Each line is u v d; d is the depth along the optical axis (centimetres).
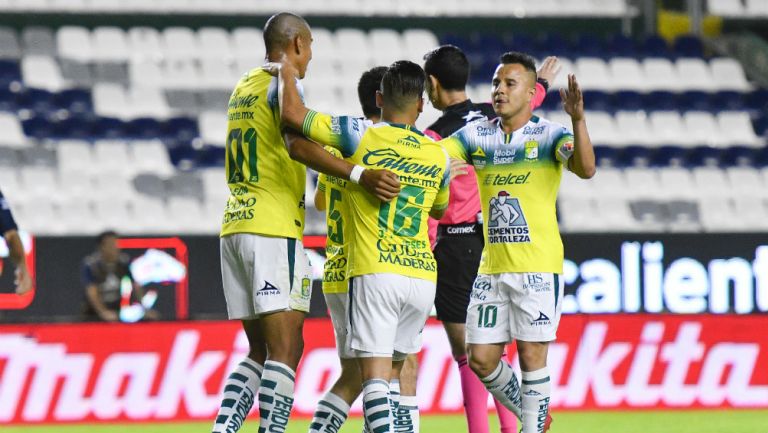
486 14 6950
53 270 3650
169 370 3400
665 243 3934
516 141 2045
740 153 5925
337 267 2016
